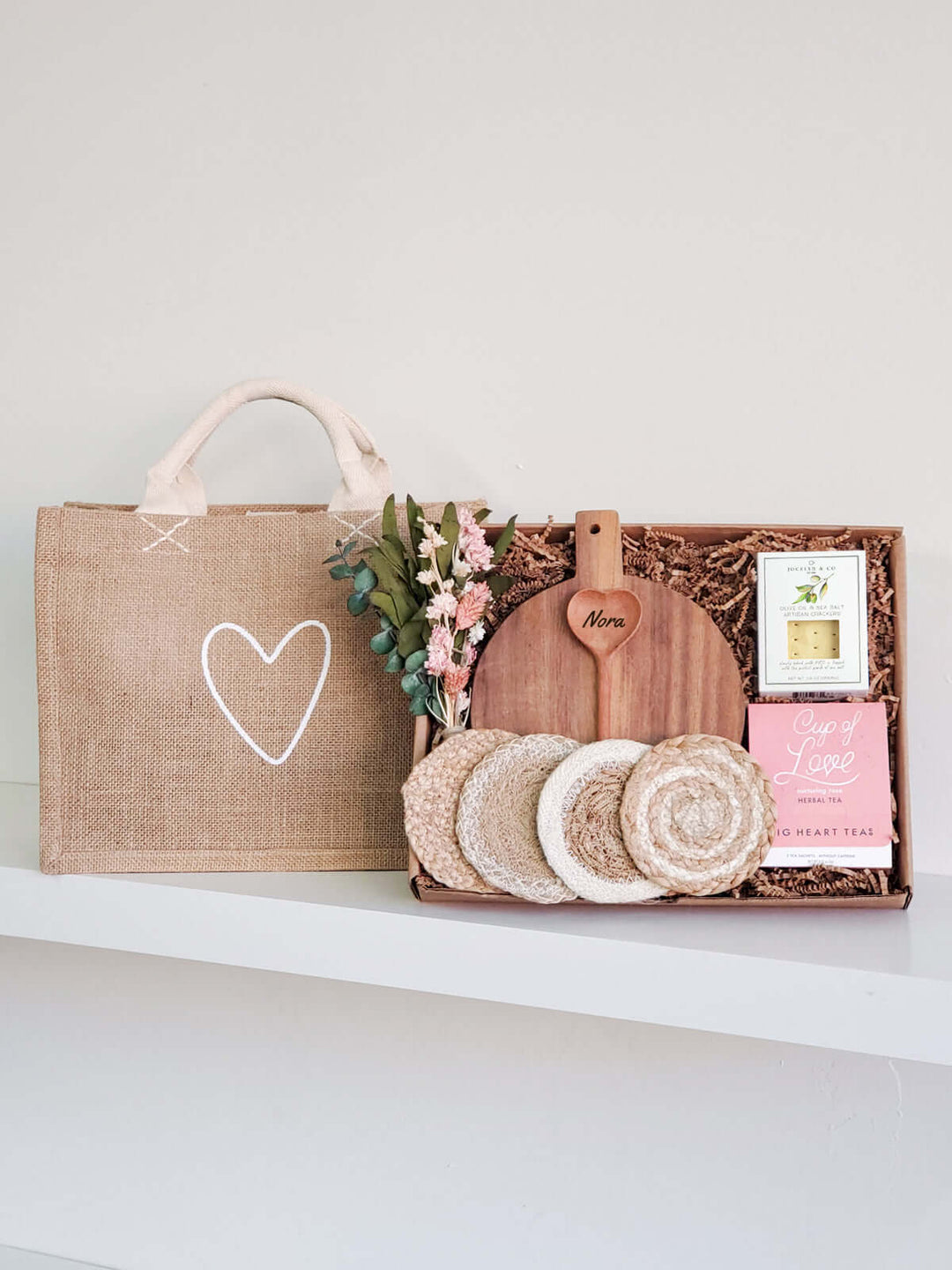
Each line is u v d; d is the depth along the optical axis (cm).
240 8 114
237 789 92
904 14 98
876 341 99
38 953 123
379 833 92
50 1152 123
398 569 87
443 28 109
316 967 84
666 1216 108
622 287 105
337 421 96
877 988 72
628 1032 108
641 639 86
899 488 99
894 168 99
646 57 104
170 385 118
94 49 119
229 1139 119
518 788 82
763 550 87
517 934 79
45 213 121
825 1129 103
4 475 121
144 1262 121
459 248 109
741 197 102
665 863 79
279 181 114
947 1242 100
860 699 85
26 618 122
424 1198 114
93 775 92
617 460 106
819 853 83
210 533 93
